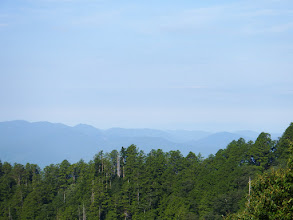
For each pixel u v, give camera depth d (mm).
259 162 114688
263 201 27250
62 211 131625
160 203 122000
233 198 95000
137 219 118688
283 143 112500
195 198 110000
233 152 122438
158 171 137000
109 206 126000
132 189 128875
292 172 28609
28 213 133750
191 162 137625
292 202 26609
